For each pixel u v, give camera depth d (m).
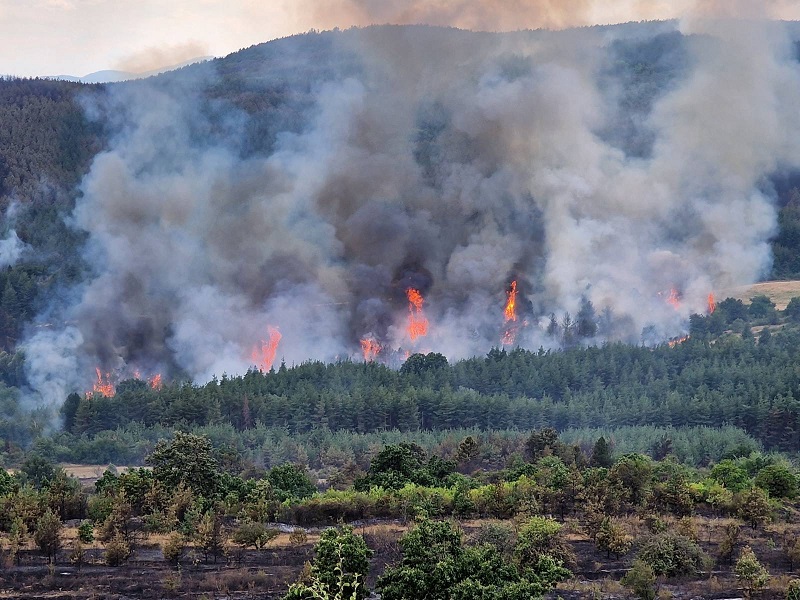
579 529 110.62
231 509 113.12
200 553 102.31
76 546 98.75
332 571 81.12
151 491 114.00
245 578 94.31
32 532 104.38
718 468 136.50
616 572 98.12
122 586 93.38
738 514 114.94
